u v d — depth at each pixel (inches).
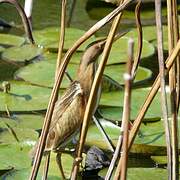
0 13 460.8
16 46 405.4
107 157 283.9
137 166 278.7
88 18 468.8
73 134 262.1
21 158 273.4
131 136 195.0
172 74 199.2
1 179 258.4
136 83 351.3
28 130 296.0
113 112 313.7
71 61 374.9
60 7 476.1
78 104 257.4
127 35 416.8
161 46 185.6
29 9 373.4
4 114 312.5
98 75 193.6
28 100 324.2
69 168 271.0
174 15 206.4
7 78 354.9
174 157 196.5
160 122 305.4
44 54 393.1
